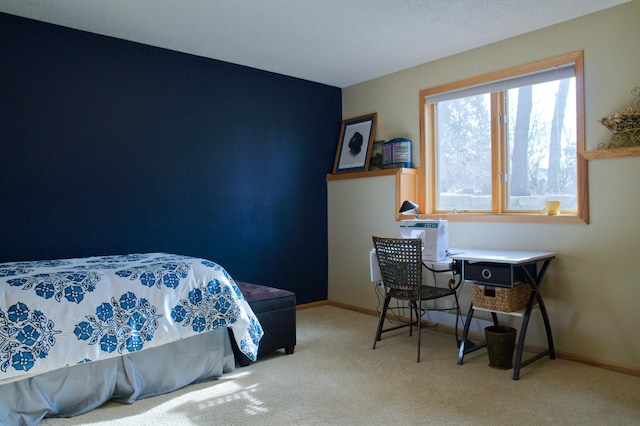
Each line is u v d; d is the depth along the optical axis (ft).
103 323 7.36
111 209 11.10
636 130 8.97
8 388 6.72
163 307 8.07
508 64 11.12
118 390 7.86
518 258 8.96
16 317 6.64
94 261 9.25
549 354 10.03
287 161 14.52
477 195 12.07
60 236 10.39
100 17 9.95
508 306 9.16
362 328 12.54
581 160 9.78
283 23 10.27
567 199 10.39
